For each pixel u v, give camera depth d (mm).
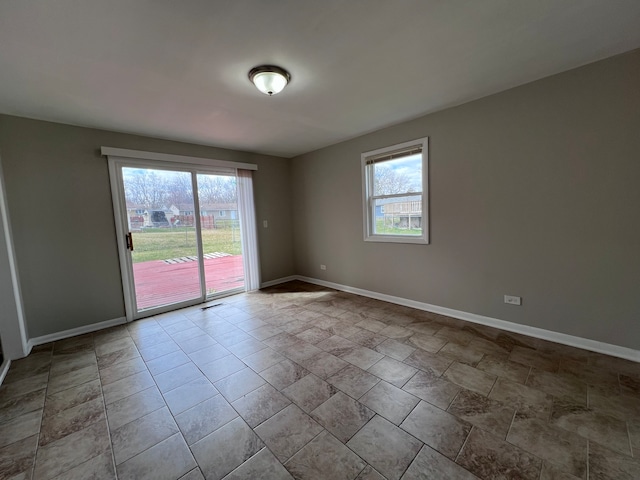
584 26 1730
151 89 2330
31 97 2369
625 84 2082
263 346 2697
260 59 1971
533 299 2662
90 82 2170
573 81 2283
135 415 1799
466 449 1459
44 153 2902
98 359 2537
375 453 1454
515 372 2117
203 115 2939
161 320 3475
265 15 1531
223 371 2285
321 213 4746
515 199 2672
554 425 1596
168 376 2234
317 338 2828
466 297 3123
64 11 1418
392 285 3855
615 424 1586
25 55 1788
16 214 2766
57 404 1923
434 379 2070
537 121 2484
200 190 4113
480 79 2404
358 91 2533
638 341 2191
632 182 2123
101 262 3270
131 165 3471
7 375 2295
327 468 1378
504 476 1300
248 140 3955
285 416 1747
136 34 1645
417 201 3506
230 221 4469
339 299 4098
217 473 1369
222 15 1518
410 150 3408
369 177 3988
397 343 2654
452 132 3021
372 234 4066
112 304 3350
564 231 2441
